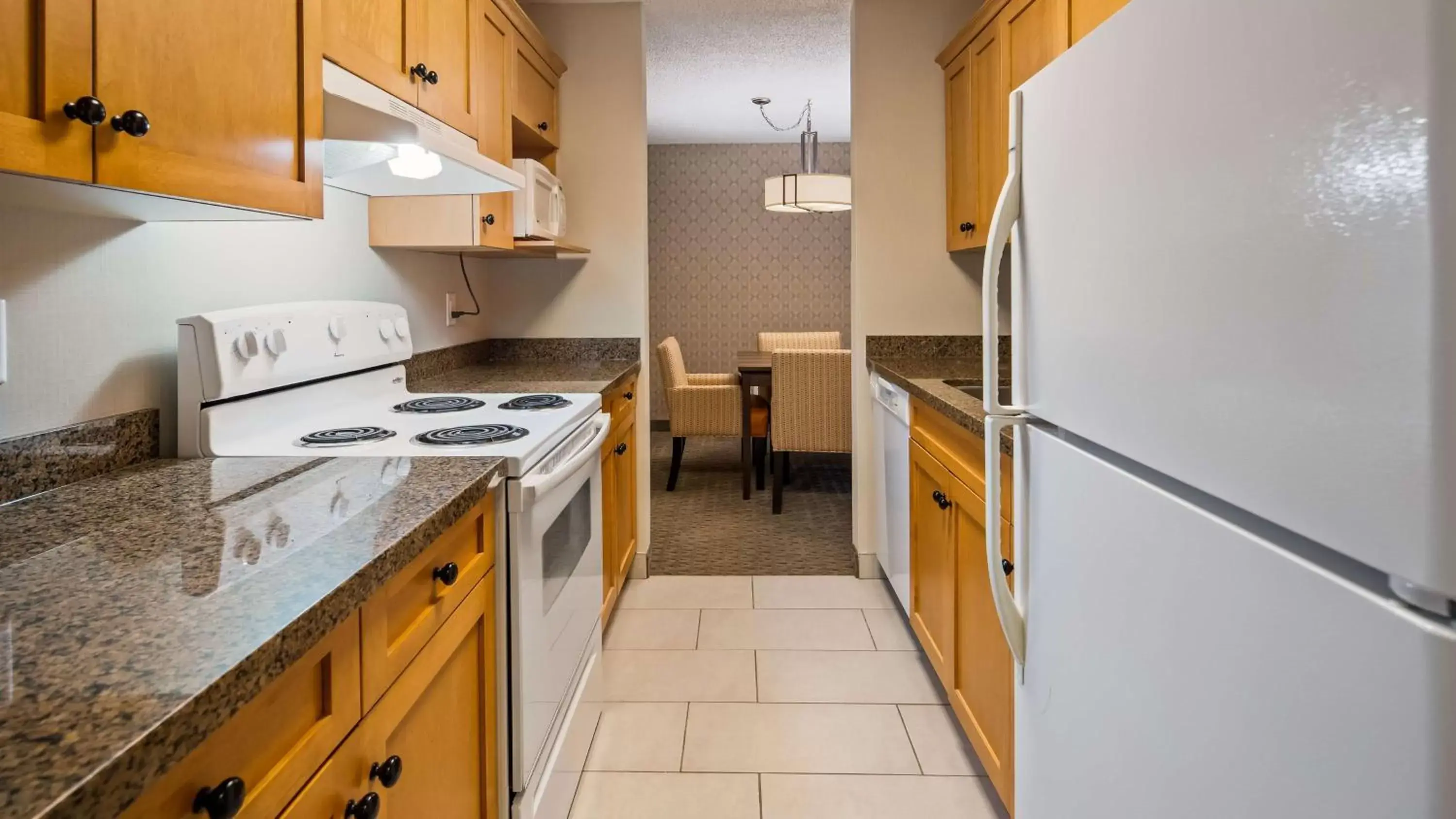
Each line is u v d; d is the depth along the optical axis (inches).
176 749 20.4
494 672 53.2
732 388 187.2
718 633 108.3
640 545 129.6
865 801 71.6
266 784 26.8
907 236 127.1
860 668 97.5
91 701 20.9
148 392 55.9
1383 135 18.4
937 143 126.3
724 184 271.1
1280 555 22.7
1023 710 44.3
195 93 39.9
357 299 87.9
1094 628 35.0
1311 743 21.5
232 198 42.8
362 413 75.2
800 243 272.4
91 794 17.5
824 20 139.9
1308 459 21.1
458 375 109.1
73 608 27.5
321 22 57.5
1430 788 17.8
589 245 128.6
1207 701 26.4
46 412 47.4
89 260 50.7
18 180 33.9
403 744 39.2
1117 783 33.1
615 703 89.1
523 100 107.6
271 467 51.9
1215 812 26.0
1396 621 18.7
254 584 29.9
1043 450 40.6
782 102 205.6
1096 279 33.8
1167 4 27.8
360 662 33.8
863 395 128.8
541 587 58.3
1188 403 26.8
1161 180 28.4
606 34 127.2
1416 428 17.7
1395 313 18.2
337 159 66.7
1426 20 17.1
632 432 124.8
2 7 30.2
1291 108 21.5
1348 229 19.6
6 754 18.3
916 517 97.5
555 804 62.7
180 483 47.5
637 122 127.4
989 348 44.4
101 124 34.3
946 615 82.1
